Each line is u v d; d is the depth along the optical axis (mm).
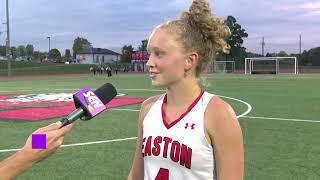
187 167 2279
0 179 1877
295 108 16938
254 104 18625
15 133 11719
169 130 2336
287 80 42531
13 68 90312
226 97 22406
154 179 2350
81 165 7918
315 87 30688
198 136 2277
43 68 90250
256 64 71500
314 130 11547
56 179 7086
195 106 2340
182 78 2371
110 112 15984
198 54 2375
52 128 1960
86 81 44000
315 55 94938
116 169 7668
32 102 20812
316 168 7629
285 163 7992
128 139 10430
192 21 2393
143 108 2576
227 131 2275
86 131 11547
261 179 7008
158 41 2365
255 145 9547
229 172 2275
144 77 55938
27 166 1899
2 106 18953
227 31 2438
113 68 91500
